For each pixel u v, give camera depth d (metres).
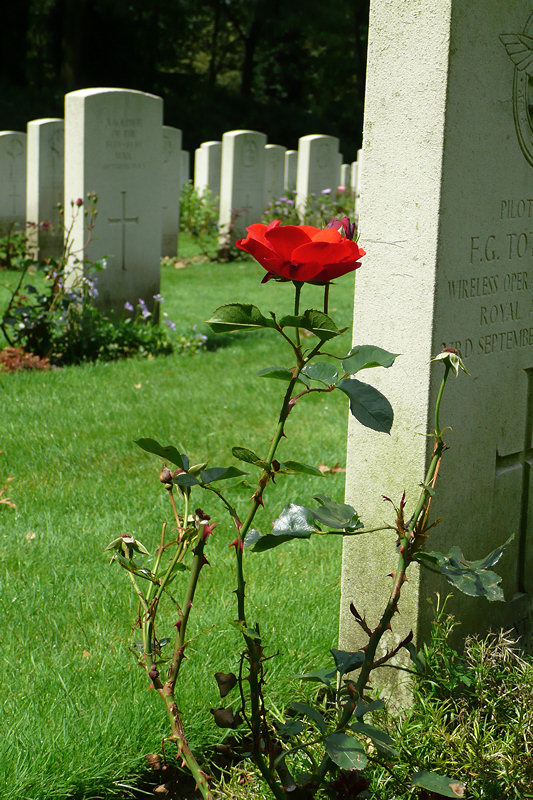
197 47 44.22
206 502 4.74
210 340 9.09
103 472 5.27
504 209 3.00
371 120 2.84
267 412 6.47
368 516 3.06
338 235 1.69
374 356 1.87
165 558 4.08
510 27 2.84
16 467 5.31
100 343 8.38
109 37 36.50
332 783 2.08
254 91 46.31
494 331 3.06
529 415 3.36
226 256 16.34
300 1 40.09
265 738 2.05
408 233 2.80
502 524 3.32
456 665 2.80
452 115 2.69
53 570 3.94
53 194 14.64
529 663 2.99
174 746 2.77
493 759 2.45
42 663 3.17
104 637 3.38
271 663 3.14
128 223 9.29
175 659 2.00
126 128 9.07
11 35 34.03
